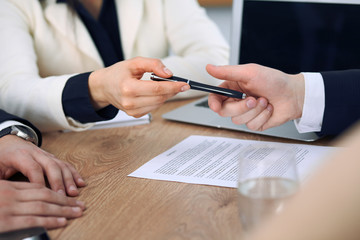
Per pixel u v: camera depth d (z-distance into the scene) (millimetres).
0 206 607
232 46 1267
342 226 266
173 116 1173
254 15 1218
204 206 671
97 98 1009
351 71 925
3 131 881
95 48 1518
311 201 278
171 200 698
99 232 609
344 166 269
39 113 1073
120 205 690
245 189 485
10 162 784
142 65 887
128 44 1615
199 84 877
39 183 742
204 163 851
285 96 895
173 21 1689
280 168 478
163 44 1736
